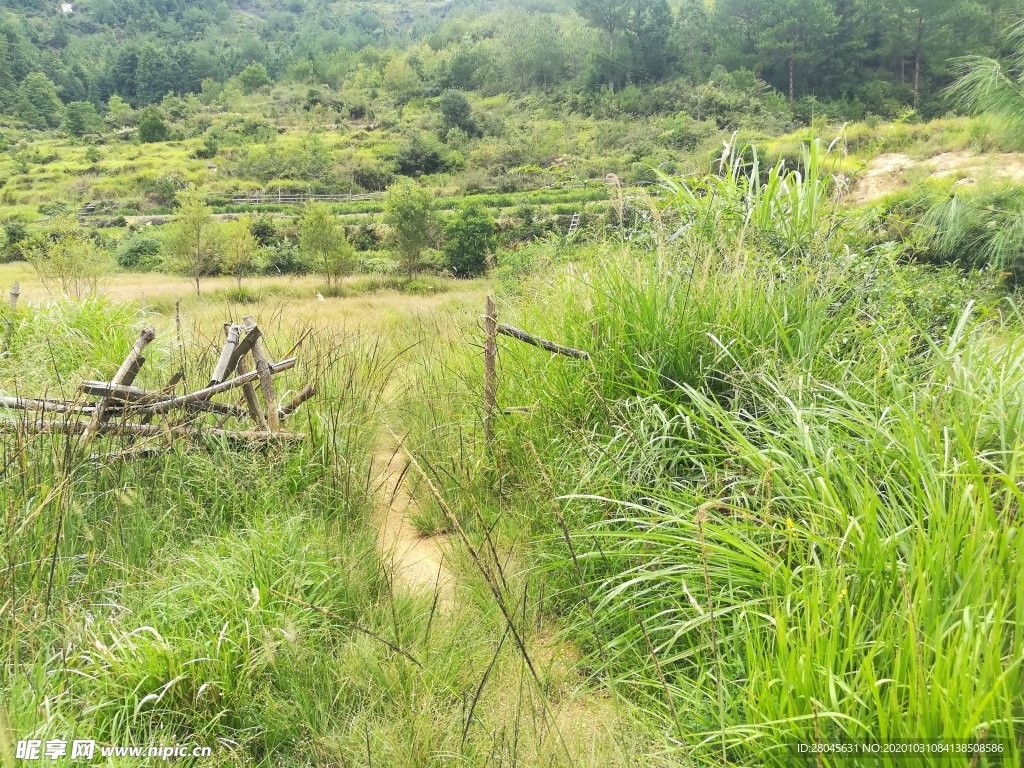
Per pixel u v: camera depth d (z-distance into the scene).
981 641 1.98
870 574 2.45
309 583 3.24
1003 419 2.92
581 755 2.45
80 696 2.65
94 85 129.12
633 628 2.87
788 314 4.33
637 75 90.38
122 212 54.41
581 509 3.71
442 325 8.84
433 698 2.68
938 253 6.90
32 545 3.35
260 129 84.56
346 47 158.38
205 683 2.57
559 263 6.67
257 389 5.37
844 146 7.17
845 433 3.32
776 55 69.12
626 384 4.27
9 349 6.06
